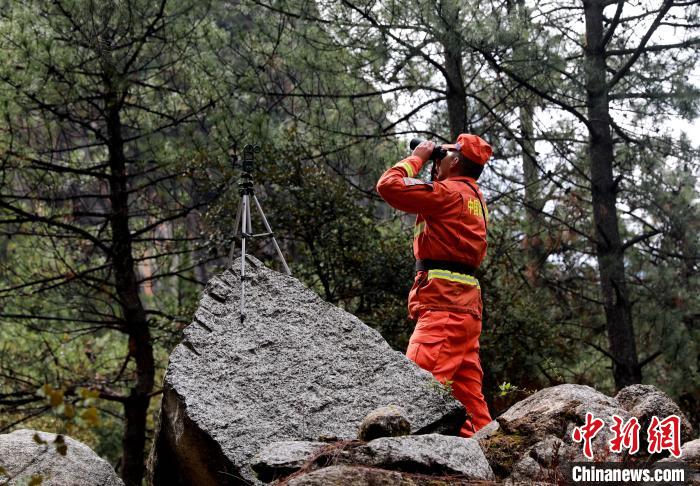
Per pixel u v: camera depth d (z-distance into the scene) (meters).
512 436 3.80
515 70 10.41
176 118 10.50
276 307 4.47
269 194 9.81
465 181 5.12
